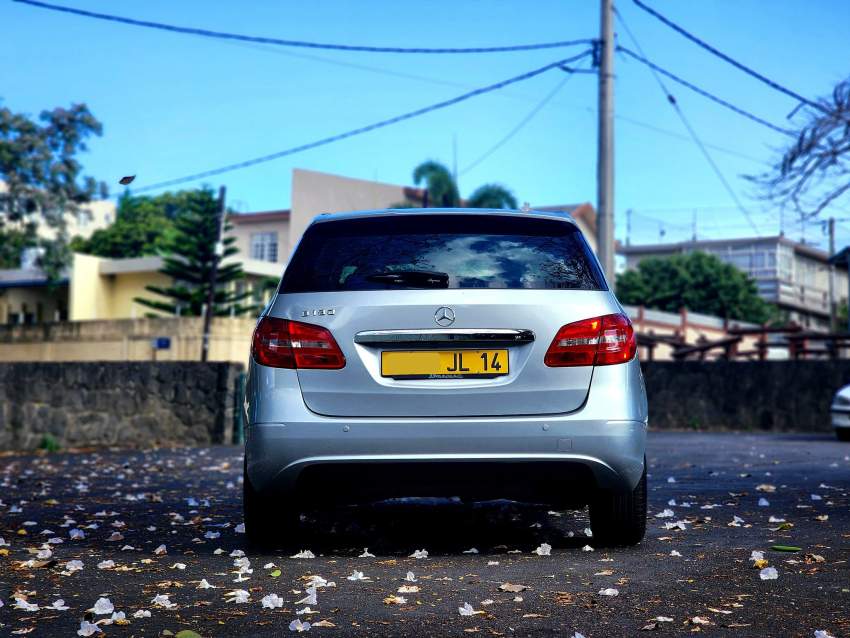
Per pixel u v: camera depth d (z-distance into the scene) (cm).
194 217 4025
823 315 7431
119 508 743
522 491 488
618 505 511
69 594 425
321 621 368
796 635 342
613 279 1709
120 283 4578
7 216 3512
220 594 420
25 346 3844
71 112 3538
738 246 7344
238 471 1055
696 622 358
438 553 516
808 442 1495
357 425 470
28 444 1541
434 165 4516
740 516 646
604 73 1742
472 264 488
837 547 511
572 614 375
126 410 1545
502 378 473
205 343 3275
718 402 1972
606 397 475
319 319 480
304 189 6181
